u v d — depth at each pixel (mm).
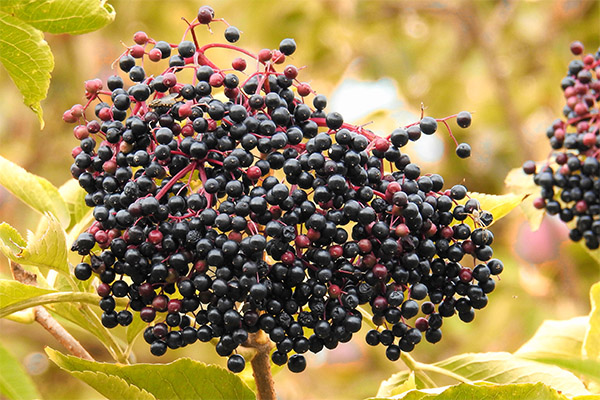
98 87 688
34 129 1571
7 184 776
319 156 659
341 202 663
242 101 680
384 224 658
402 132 671
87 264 680
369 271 667
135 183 663
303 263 663
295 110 677
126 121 670
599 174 846
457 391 667
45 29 700
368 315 723
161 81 675
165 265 662
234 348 671
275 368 781
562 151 903
